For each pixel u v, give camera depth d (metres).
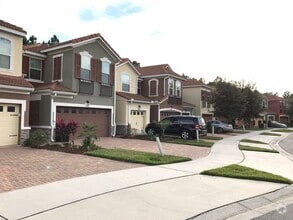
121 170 10.52
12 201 6.88
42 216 6.00
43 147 16.02
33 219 5.84
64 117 21.09
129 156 13.03
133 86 30.72
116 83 28.36
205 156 14.86
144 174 9.93
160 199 7.37
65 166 11.08
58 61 22.48
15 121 16.91
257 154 16.70
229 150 17.84
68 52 21.92
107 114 25.28
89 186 8.27
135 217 6.14
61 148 15.66
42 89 19.80
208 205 7.09
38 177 9.26
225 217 6.45
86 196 7.35
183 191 8.14
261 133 38.53
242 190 8.53
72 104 21.48
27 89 16.78
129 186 8.33
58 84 21.64
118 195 7.52
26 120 17.23
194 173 10.38
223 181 9.46
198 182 9.18
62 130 17.59
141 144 19.70
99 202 6.95
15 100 16.62
